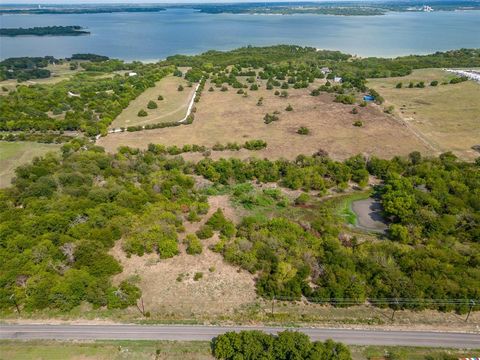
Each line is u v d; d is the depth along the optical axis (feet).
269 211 260.62
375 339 159.94
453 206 241.35
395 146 356.59
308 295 183.11
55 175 273.95
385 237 234.58
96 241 209.36
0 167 316.81
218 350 148.36
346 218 255.50
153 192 263.08
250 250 208.23
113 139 378.32
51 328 166.20
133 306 178.50
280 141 369.50
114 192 253.65
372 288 182.39
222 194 279.90
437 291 176.35
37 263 195.00
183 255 212.23
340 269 189.88
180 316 173.17
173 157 333.83
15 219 227.20
